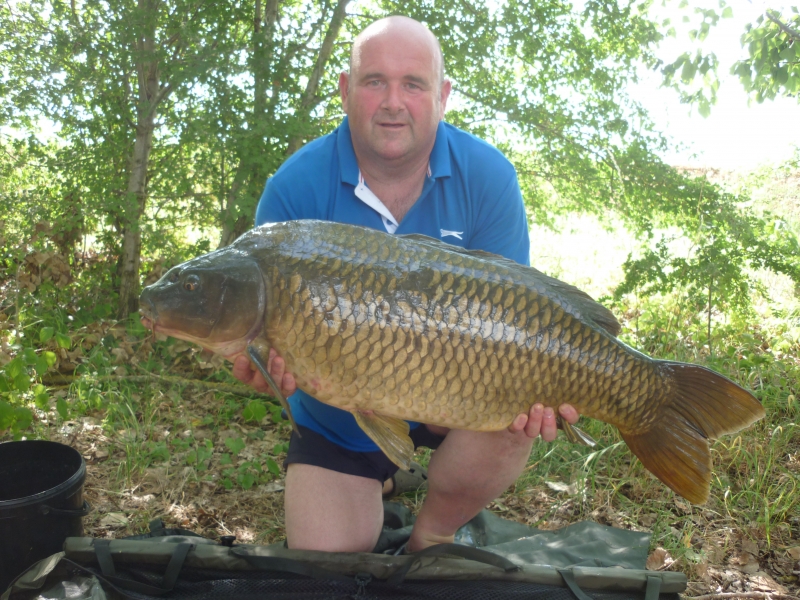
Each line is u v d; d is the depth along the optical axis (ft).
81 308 17.89
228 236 17.84
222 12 16.78
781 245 16.83
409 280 6.35
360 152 7.91
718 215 17.30
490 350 6.40
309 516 7.67
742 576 8.55
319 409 7.82
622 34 18.04
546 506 10.25
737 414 6.72
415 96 7.46
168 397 13.88
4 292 16.57
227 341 6.46
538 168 20.04
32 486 8.66
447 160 8.05
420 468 10.43
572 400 6.72
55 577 6.79
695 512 9.95
